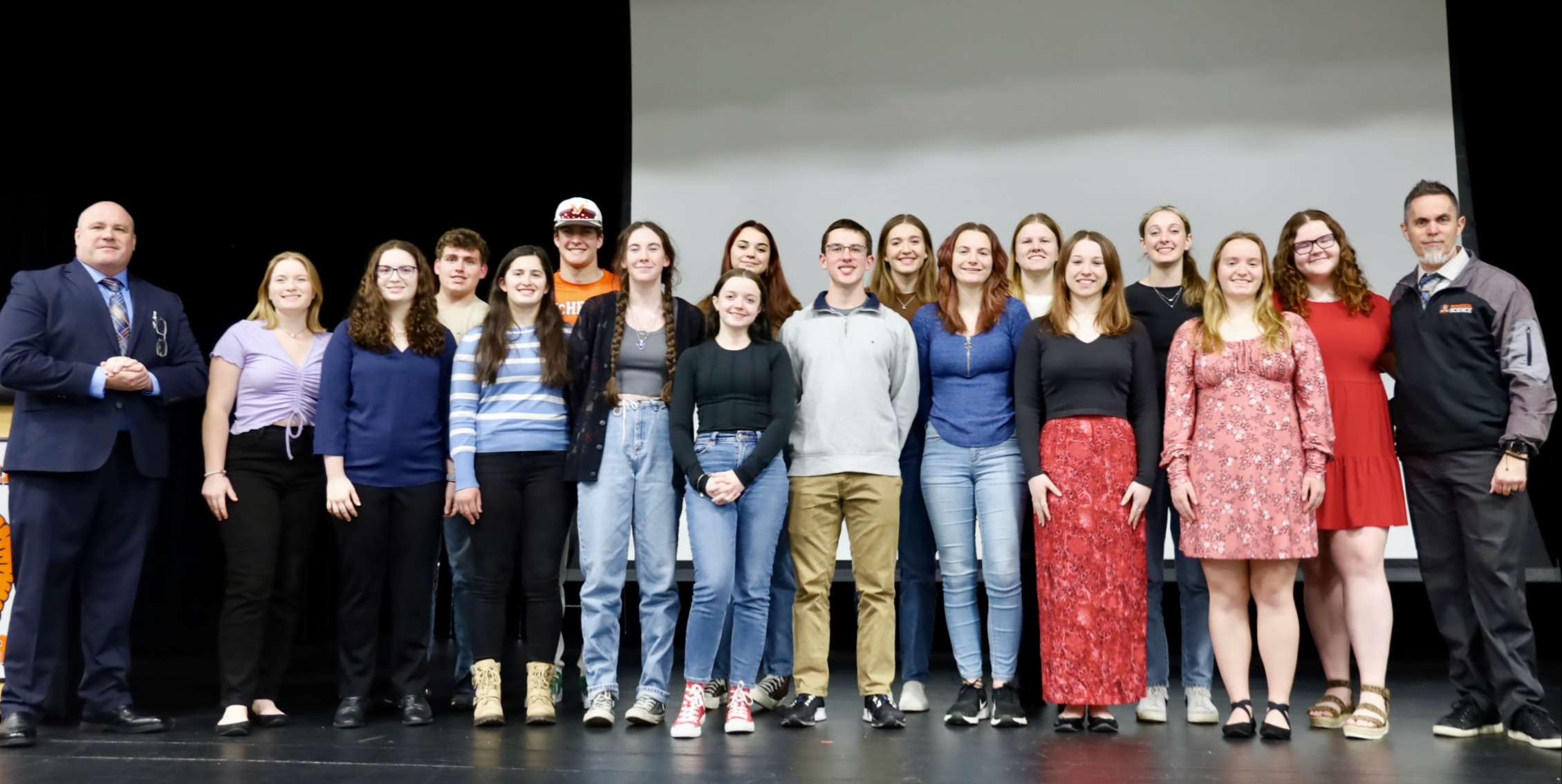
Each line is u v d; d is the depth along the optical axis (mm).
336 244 5137
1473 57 4293
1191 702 2635
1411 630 4250
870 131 4484
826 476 2557
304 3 4703
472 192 5098
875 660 2566
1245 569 2504
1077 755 2260
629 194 4645
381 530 2625
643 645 2605
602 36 4914
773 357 2553
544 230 5078
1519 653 2408
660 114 4648
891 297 2992
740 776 2078
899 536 2803
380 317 2654
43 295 2549
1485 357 2463
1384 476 2500
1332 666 2623
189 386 2725
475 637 2596
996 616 2600
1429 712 2773
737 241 3141
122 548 2609
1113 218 4285
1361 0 4180
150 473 2631
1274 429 2443
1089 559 2477
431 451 2684
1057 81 4359
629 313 2654
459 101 5055
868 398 2578
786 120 4547
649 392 2596
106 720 2551
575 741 2393
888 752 2281
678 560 4547
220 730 2484
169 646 4195
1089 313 2607
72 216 4957
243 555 2596
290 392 2666
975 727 2551
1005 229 4352
